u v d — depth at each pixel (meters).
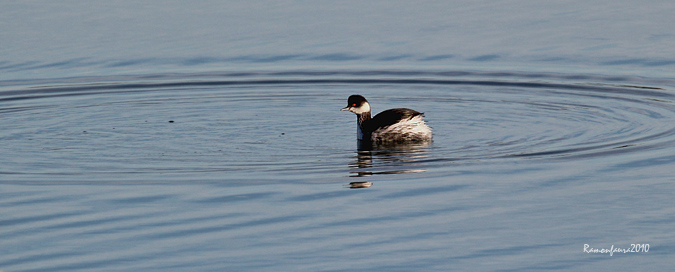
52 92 22.67
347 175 14.85
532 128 18.52
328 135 18.41
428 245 11.32
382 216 12.53
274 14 32.28
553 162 15.43
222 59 25.97
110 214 12.73
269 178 14.70
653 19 30.00
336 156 16.36
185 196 13.62
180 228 12.07
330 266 10.62
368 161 15.89
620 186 13.77
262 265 10.66
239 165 15.70
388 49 26.86
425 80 23.64
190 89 23.25
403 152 16.59
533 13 31.84
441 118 19.86
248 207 13.02
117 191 13.94
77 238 11.67
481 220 12.28
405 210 12.80
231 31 29.42
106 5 34.34
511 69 24.31
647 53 25.41
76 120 19.97
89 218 12.53
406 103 21.62
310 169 15.33
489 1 34.62
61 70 24.80
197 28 29.94
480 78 23.62
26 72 24.56
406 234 11.75
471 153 16.34
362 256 10.94
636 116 19.31
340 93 22.84
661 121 18.69
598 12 31.70
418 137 17.66
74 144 17.58
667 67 23.92
